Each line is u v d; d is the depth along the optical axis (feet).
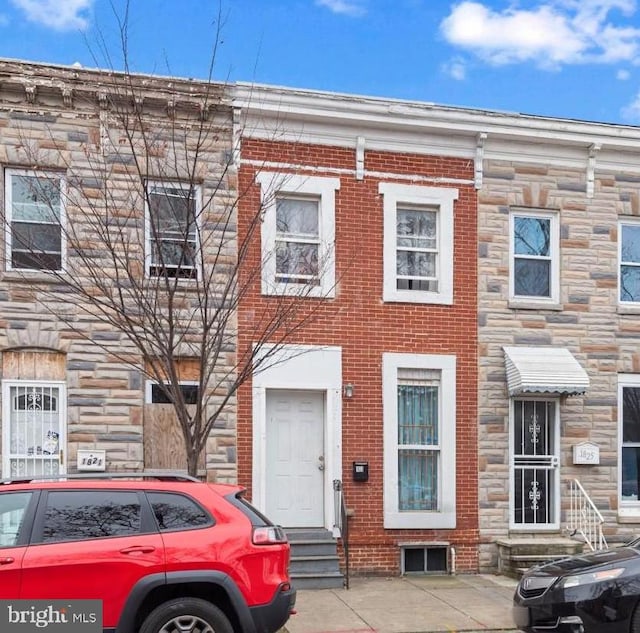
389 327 37.24
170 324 26.96
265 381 35.42
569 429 39.01
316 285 36.42
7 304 33.14
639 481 40.06
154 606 19.83
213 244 35.01
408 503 37.55
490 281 38.75
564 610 22.25
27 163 33.68
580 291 39.83
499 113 38.60
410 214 38.78
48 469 33.27
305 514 36.06
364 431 36.50
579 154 40.34
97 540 19.48
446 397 37.70
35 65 33.58
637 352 40.16
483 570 37.17
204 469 34.42
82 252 30.73
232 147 35.88
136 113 31.71
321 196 36.96
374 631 26.30
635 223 41.27
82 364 33.68
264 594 19.99
